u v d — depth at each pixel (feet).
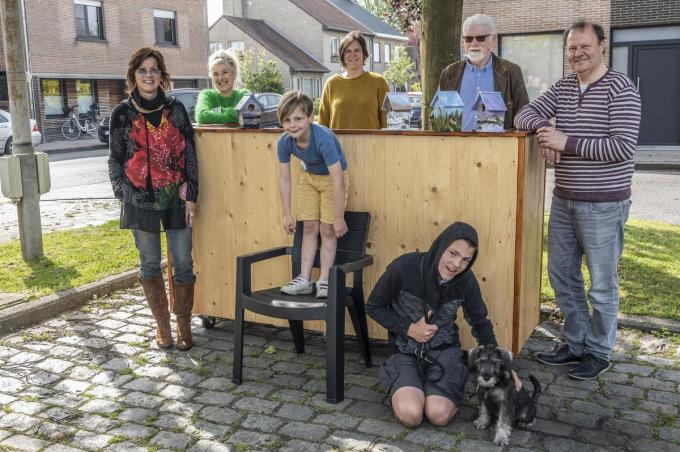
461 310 13.42
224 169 15.11
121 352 14.47
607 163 12.34
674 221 27.71
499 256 12.81
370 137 13.44
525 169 12.55
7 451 10.44
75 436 10.91
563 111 12.68
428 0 17.33
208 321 15.98
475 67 14.89
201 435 10.94
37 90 77.51
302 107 12.33
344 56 17.37
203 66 100.01
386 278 11.69
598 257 12.65
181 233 14.37
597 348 12.99
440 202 13.10
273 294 13.20
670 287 17.21
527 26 53.57
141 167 13.92
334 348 11.91
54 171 47.93
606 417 11.40
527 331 14.03
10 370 13.48
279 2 134.51
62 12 79.46
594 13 51.47
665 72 51.39
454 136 12.74
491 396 10.53
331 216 13.20
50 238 24.16
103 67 84.99
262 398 12.28
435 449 10.42
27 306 16.24
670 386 12.51
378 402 12.09
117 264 20.21
